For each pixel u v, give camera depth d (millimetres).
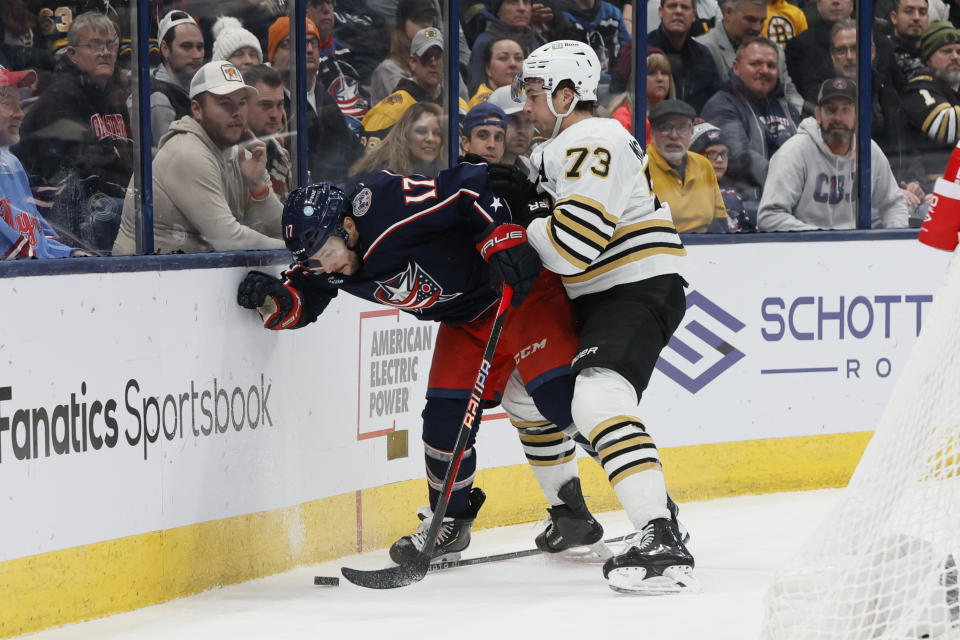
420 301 14172
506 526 18078
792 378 20469
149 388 13414
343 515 16094
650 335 13562
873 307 21016
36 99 13570
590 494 18906
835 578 9672
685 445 19594
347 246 13570
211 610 13148
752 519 18031
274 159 16312
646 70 19938
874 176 21734
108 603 12992
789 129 21062
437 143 18547
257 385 14758
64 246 13945
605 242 13297
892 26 21562
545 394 14055
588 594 13320
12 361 11984
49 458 12359
